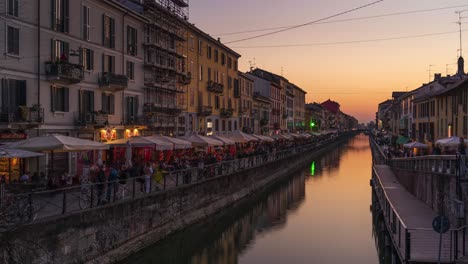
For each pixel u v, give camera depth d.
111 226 17.56
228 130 56.44
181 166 28.73
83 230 15.78
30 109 22.84
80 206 16.47
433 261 14.35
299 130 110.75
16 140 22.56
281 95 90.50
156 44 35.94
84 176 21.95
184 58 42.41
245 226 28.33
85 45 28.03
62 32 25.83
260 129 72.81
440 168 22.42
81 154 27.48
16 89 22.72
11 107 22.16
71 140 18.61
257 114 71.31
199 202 26.84
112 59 31.17
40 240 13.62
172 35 39.50
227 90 56.06
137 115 34.41
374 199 32.16
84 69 27.58
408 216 21.48
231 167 34.91
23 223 13.09
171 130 39.94
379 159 52.00
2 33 21.70
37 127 23.86
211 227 27.84
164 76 38.03
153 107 35.75
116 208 17.92
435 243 16.38
